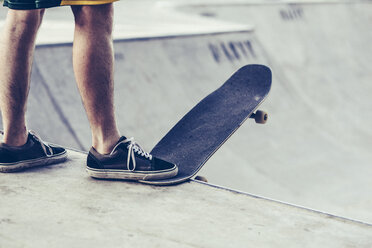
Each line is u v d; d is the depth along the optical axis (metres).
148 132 11.80
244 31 18.67
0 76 2.03
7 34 1.98
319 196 12.69
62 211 1.79
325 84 21.66
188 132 2.53
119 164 2.11
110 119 2.07
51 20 15.68
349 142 17.67
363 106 21.45
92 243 1.55
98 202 1.89
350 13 28.06
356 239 1.65
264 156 13.88
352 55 25.53
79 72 1.96
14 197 1.90
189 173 2.21
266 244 1.59
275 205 1.92
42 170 2.24
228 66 16.62
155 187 2.08
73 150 2.61
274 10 23.80
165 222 1.73
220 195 2.01
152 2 23.69
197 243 1.58
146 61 13.52
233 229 1.69
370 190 13.65
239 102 2.61
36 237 1.58
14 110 2.10
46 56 10.45
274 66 19.47
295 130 16.64
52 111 9.70
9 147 2.16
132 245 1.55
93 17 1.90
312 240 1.63
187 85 14.27
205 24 18.47
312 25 24.98
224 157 12.73
